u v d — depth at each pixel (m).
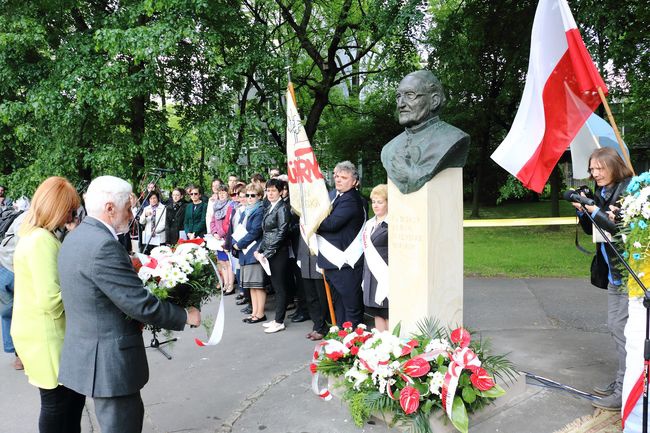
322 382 3.86
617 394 3.28
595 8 8.28
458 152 3.43
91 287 2.24
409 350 3.13
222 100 11.99
